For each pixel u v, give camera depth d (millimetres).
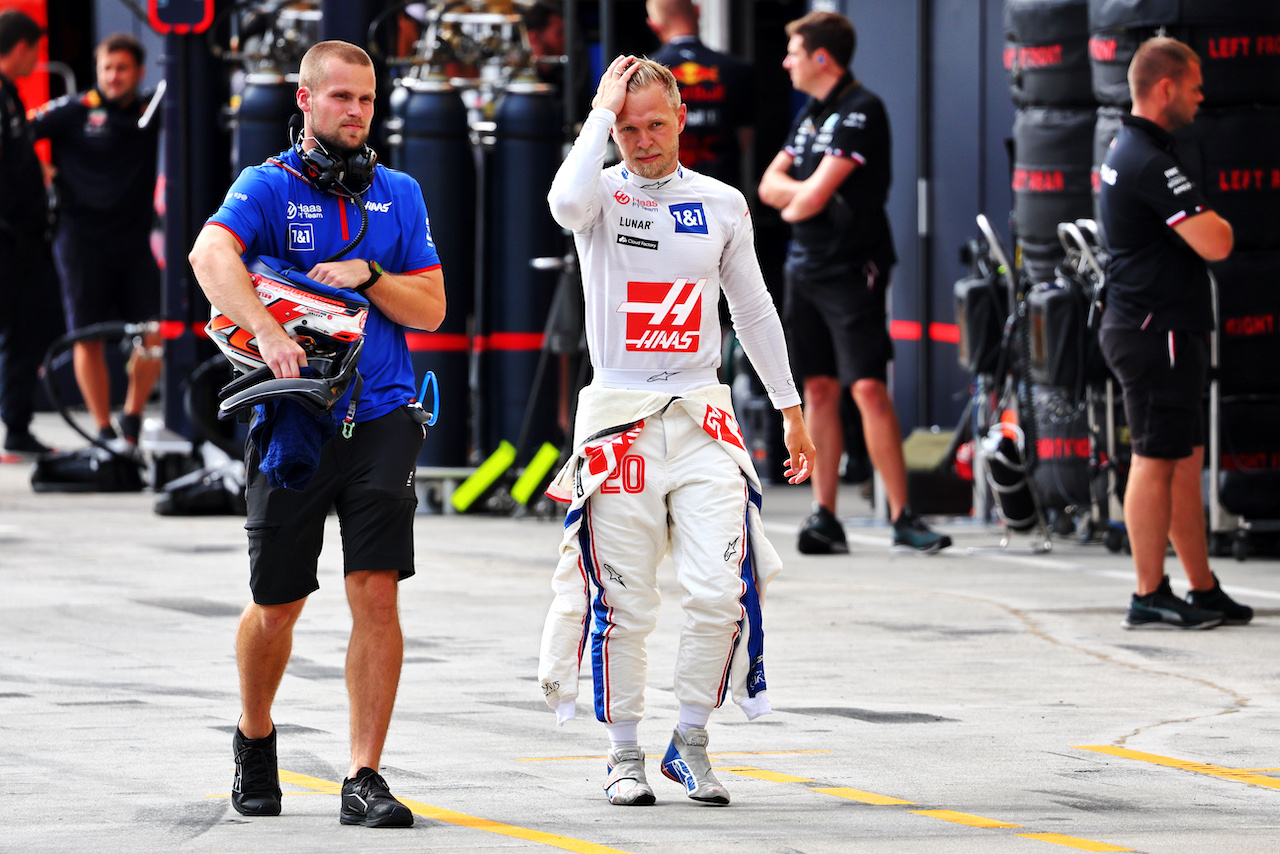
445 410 40531
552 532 37406
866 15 47062
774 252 51781
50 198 47250
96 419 46406
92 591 29172
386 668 15625
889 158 33938
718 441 16281
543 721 19859
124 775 17188
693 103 41844
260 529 15484
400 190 16344
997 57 41938
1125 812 15789
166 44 41812
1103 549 35312
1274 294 32844
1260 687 21844
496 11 40594
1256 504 33375
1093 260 31359
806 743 18828
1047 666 23203
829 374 34656
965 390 40500
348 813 15305
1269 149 32562
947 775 17328
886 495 38156
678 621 26422
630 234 16250
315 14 41219
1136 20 32156
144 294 46750
